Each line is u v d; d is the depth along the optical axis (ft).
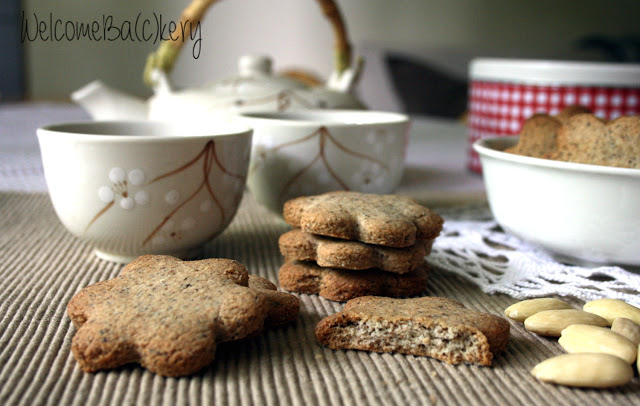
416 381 0.69
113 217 0.90
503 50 4.93
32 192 1.32
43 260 0.98
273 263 0.98
